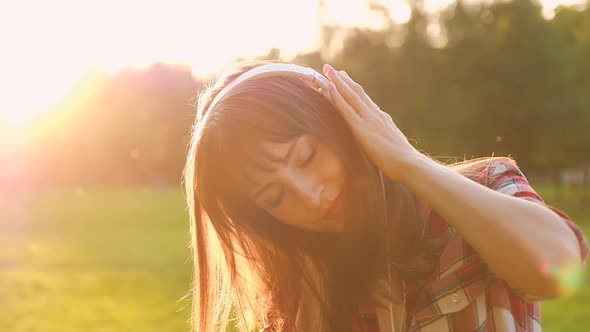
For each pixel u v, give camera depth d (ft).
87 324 35.78
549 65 129.59
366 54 128.06
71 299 44.37
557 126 131.23
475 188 4.28
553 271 4.08
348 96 4.70
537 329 4.85
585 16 167.02
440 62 128.47
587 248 4.31
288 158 4.66
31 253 75.77
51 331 34.14
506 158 5.01
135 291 47.96
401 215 4.88
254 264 5.50
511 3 131.44
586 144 133.59
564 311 35.47
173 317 36.88
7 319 37.45
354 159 4.74
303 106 4.66
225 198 4.92
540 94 129.49
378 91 126.52
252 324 5.79
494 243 4.15
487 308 4.71
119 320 36.47
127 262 66.90
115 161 301.22
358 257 4.86
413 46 126.41
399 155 4.49
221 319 5.62
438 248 4.90
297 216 4.86
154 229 111.34
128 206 173.88
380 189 4.80
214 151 4.79
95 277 55.88
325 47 130.52
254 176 4.75
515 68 127.44
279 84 4.72
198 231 5.38
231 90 4.83
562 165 143.84
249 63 5.23
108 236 98.84
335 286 5.07
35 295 46.32
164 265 64.28
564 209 147.23
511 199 4.25
